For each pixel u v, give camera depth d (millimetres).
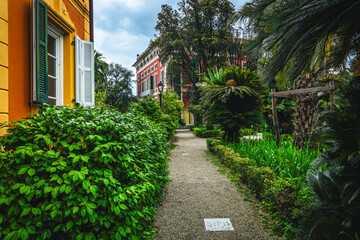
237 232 2500
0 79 2715
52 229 1666
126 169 2240
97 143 1995
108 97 32688
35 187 1642
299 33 2316
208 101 7434
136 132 2895
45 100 3502
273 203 2736
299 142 5766
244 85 7477
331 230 1772
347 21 2086
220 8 19375
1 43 2754
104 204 1787
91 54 5422
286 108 9734
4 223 1589
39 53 3377
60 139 1995
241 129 8398
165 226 2666
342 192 1661
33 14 3281
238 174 4613
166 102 14805
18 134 1954
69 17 4730
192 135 17328
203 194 3771
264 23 2707
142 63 42938
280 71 2764
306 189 2445
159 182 3611
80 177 1655
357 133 1729
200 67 23453
